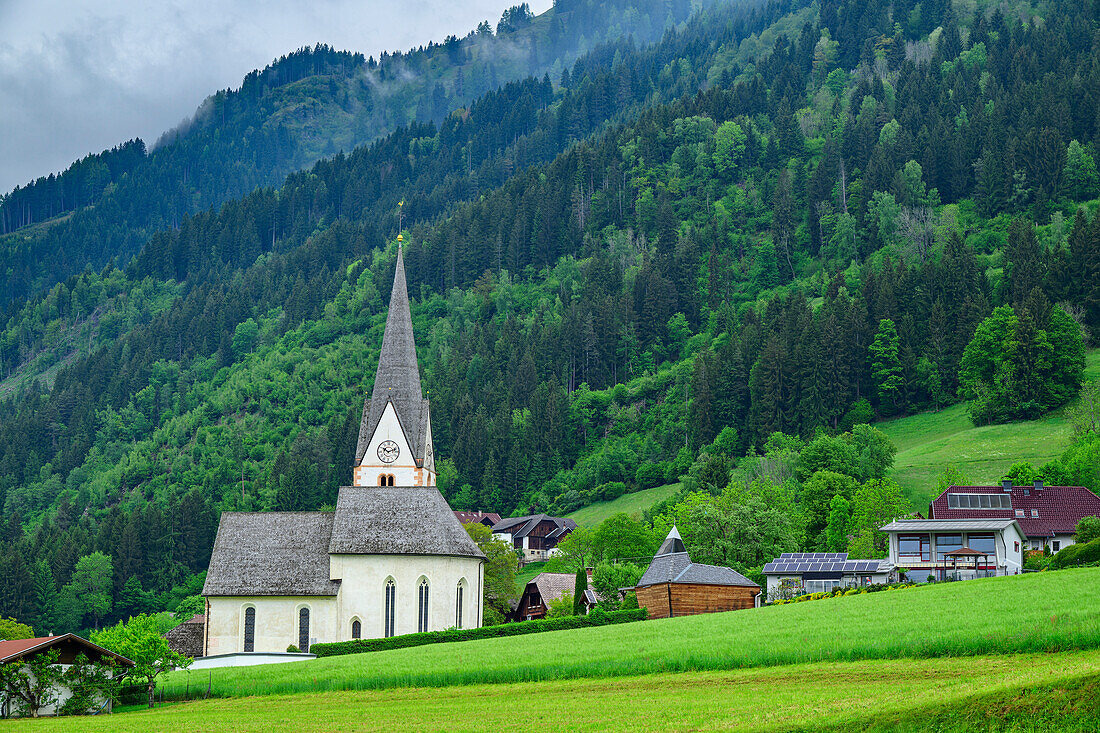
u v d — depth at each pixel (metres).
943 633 96.00
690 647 105.81
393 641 140.12
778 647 100.31
